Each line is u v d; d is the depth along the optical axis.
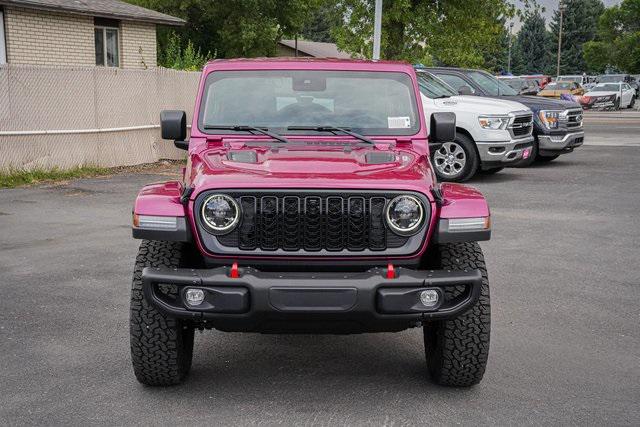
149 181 13.90
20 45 19.64
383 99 5.55
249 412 4.30
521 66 108.19
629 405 4.42
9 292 6.69
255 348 5.45
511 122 13.73
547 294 6.79
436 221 4.35
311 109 5.48
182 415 4.25
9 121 13.66
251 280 4.04
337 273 4.14
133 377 4.82
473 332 4.43
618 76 53.06
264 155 4.89
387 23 26.61
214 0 45.16
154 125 16.88
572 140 16.38
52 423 4.13
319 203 4.23
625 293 6.84
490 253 8.37
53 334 5.60
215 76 5.61
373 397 4.54
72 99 14.75
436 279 4.11
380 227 4.29
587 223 10.15
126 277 7.22
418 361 5.20
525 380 4.80
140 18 22.97
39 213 10.55
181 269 4.16
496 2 27.73
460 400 4.49
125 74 15.98
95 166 15.30
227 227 4.23
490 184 13.83
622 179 14.60
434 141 5.57
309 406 4.40
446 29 27.23
